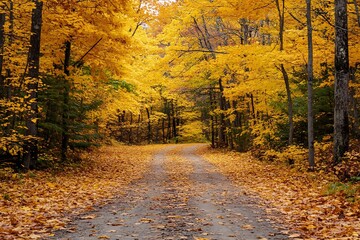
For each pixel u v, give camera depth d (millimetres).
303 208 7980
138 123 59656
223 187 12203
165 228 6270
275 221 6832
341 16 12422
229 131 29750
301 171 15102
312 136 14742
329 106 17828
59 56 16750
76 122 18484
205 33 26266
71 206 8414
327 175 12562
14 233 5816
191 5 18719
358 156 11461
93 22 15844
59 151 19234
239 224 6594
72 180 13172
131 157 26938
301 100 19281
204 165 21656
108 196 10211
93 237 5633
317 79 19391
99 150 30438
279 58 15398
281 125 20578
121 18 17438
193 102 45406
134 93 30484
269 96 21094
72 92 17797
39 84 14359
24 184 11172
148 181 14289
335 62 12562
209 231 6051
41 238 5570
